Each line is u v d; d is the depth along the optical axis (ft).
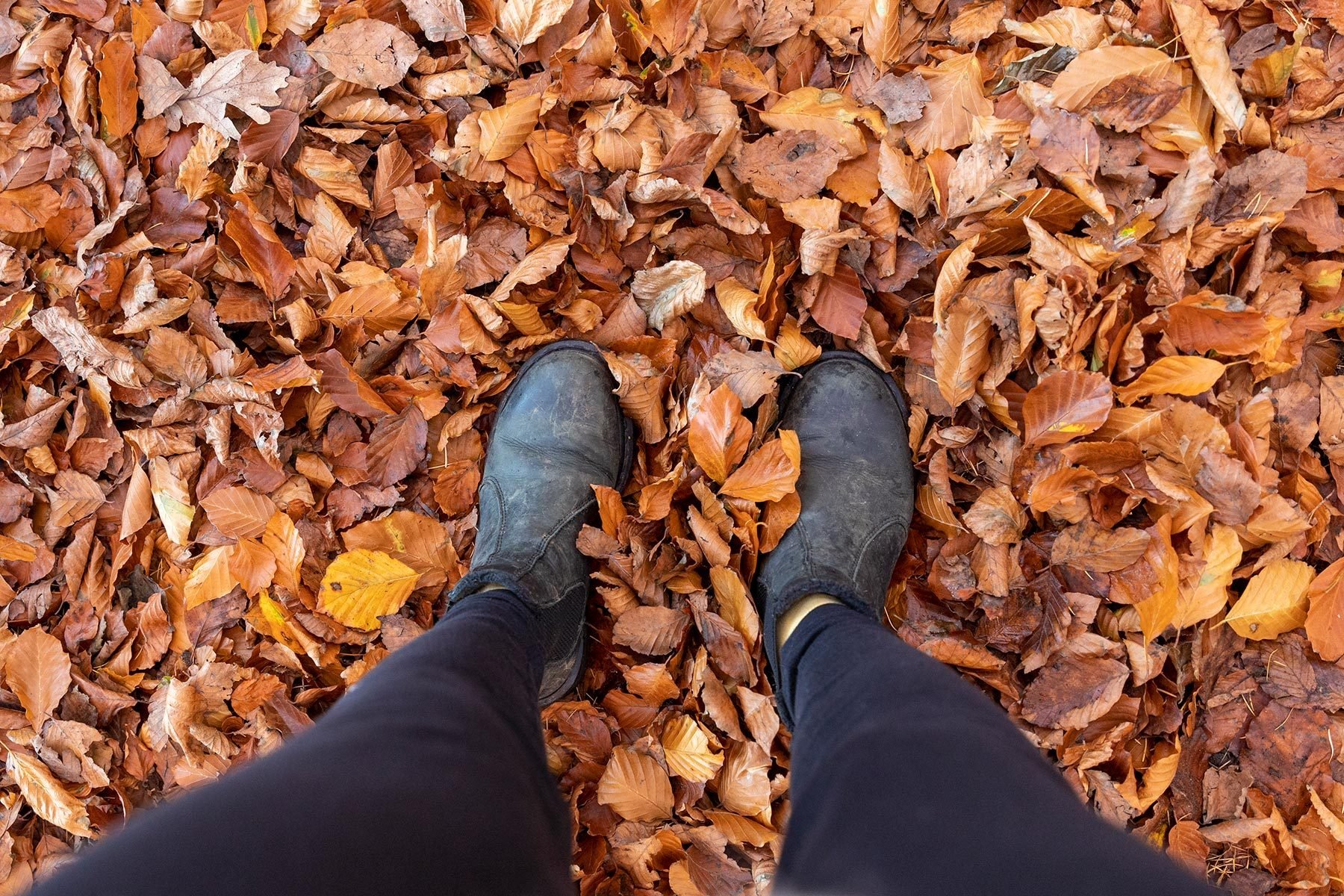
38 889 1.19
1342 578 3.34
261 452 3.45
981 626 3.48
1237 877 3.43
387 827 1.47
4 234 3.47
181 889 1.21
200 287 3.47
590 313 3.59
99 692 3.48
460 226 3.58
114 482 3.60
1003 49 3.59
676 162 3.37
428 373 3.58
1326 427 3.46
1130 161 3.36
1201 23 3.31
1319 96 3.39
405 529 3.49
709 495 3.39
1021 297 3.24
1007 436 3.45
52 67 3.53
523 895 1.59
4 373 3.51
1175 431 3.30
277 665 3.59
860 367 3.71
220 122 3.44
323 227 3.53
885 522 3.57
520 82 3.56
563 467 3.58
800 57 3.61
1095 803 3.42
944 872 1.43
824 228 3.33
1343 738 3.37
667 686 3.40
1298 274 3.44
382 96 3.61
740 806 3.39
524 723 2.25
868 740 1.92
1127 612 3.37
